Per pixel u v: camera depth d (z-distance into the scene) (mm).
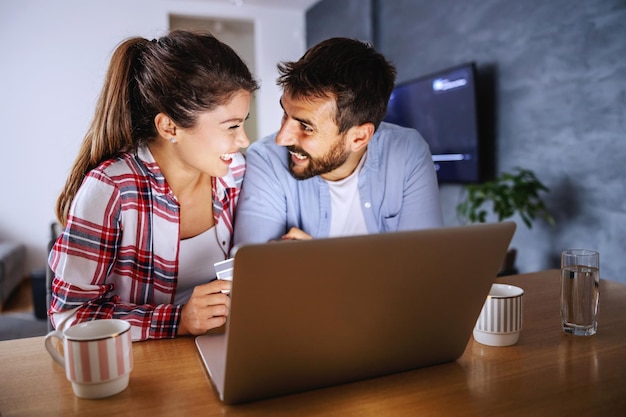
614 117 2389
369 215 1305
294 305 592
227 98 920
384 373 713
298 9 5977
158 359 781
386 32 4418
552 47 2717
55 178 5016
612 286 1185
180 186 1079
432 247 641
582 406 620
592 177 2535
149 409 619
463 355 786
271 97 5980
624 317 959
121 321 706
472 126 3225
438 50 3711
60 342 860
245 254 534
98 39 5082
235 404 634
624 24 2307
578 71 2566
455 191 3686
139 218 996
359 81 1036
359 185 1276
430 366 746
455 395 652
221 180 1162
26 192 4945
